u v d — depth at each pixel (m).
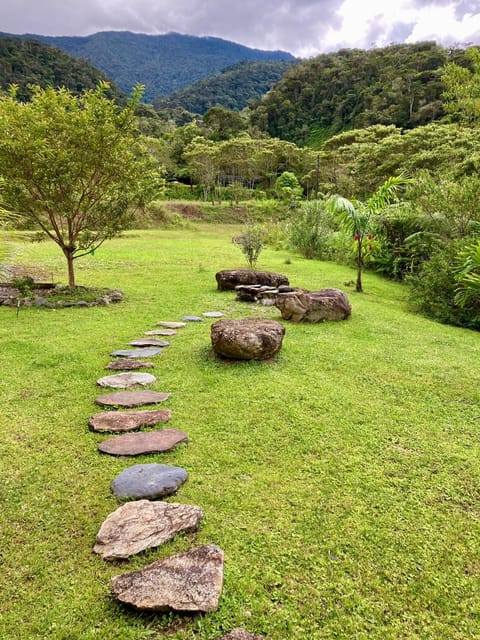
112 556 1.85
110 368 4.15
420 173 10.20
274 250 16.70
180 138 53.00
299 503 2.27
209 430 3.02
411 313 7.73
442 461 2.74
